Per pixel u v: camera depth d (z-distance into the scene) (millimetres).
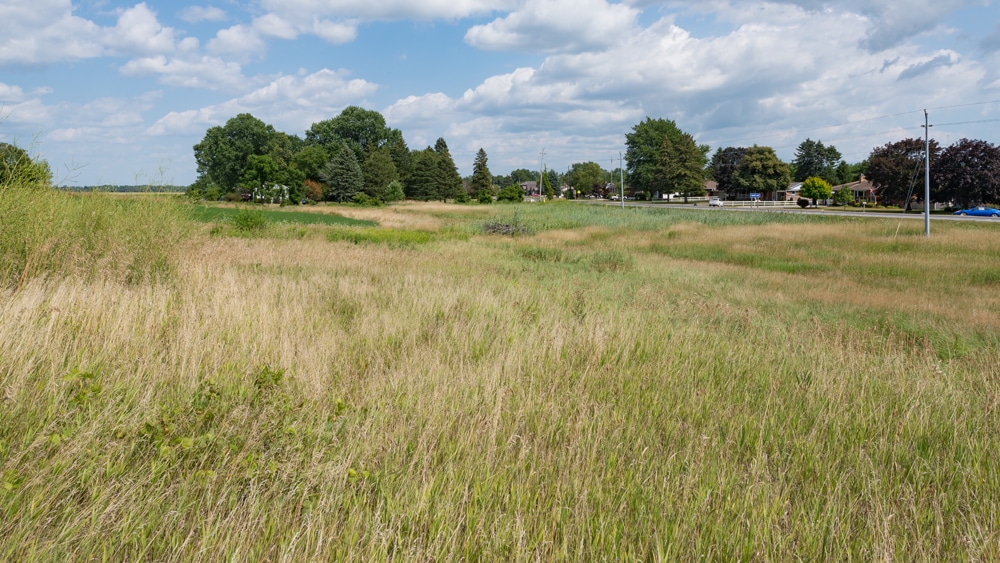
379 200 91125
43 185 8969
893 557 2898
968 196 67438
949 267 21672
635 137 124375
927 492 3723
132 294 7301
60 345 4840
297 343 5926
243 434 3531
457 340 6699
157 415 3598
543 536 2826
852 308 13086
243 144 87812
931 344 9164
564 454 3770
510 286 11906
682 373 6020
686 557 2867
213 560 2516
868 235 33594
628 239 33656
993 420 5152
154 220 10211
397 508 2961
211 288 8469
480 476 3381
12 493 2639
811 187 88000
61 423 3387
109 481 2914
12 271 7758
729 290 15328
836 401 5379
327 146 112062
